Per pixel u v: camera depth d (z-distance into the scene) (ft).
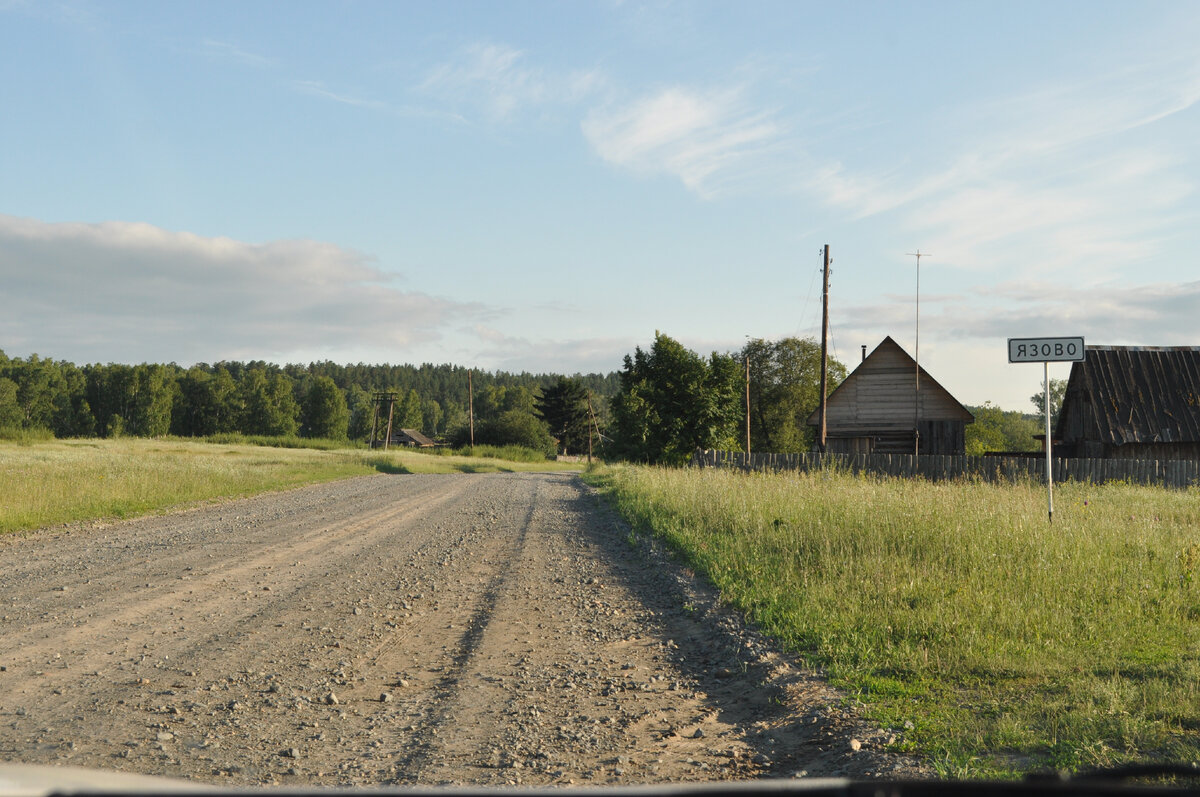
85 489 69.05
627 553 46.98
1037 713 17.13
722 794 4.76
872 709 18.12
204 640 25.52
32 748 16.15
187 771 15.07
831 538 37.76
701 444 176.76
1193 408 103.76
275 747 16.55
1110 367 108.17
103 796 4.47
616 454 187.32
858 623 25.05
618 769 15.53
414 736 17.38
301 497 89.40
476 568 41.14
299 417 516.73
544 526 61.57
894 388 128.36
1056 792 4.84
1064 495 62.49
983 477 94.43
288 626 27.66
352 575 38.34
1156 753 14.65
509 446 351.05
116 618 28.35
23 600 31.40
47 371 431.43
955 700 18.47
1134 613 24.99
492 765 15.67
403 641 26.14
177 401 474.08
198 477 92.02
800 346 262.26
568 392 401.29
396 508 76.84
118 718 18.13
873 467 101.65
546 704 19.89
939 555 33.88
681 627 28.50
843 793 4.76
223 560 42.04
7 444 192.34
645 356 184.75
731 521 47.52
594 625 28.81
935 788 4.79
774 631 25.36
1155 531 38.40
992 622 24.14
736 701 20.30
